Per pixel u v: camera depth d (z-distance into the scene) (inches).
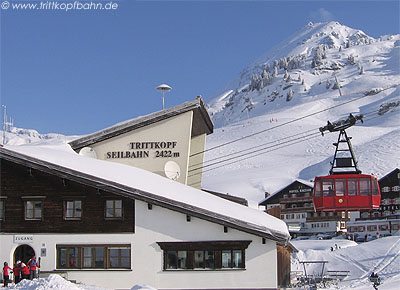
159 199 1133.1
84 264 1153.4
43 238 1159.6
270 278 1117.1
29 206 1172.5
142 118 1520.7
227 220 1117.7
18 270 1106.1
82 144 1521.9
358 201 1721.2
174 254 1143.0
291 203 4992.6
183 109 1523.1
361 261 2321.6
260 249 1125.7
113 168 1280.8
